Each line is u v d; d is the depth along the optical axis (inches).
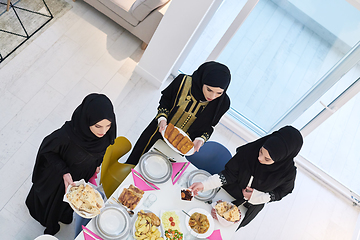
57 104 130.4
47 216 95.5
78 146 79.7
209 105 94.7
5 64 132.0
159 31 130.7
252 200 90.7
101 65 146.4
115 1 142.7
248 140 158.6
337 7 113.1
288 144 84.1
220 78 85.4
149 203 82.3
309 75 134.6
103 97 76.2
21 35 141.0
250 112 156.5
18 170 112.2
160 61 141.3
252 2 118.9
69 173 82.1
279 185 92.9
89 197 72.8
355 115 154.9
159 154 93.4
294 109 146.3
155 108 145.5
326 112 138.5
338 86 131.6
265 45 133.4
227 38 131.6
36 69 135.1
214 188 92.5
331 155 160.4
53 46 143.4
